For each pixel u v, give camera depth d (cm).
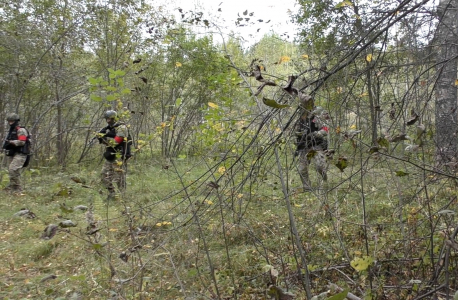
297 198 429
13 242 476
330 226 362
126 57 1088
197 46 1003
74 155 1271
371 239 333
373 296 254
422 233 302
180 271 324
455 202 296
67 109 1202
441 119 344
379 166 330
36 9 1012
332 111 283
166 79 1234
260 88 211
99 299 303
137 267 330
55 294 330
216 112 392
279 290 188
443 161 296
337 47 298
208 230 393
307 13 436
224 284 323
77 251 421
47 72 1036
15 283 363
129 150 625
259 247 369
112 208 530
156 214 437
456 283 251
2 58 994
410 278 274
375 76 289
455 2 306
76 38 1069
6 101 1143
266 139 283
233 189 298
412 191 344
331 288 200
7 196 677
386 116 317
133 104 1026
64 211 245
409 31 305
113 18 1097
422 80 301
